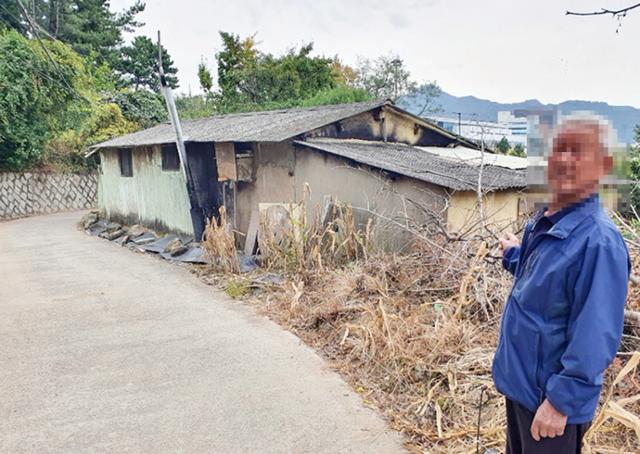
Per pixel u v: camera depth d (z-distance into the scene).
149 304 5.64
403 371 3.34
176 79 33.84
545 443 1.60
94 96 19.20
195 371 3.72
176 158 9.98
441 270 4.64
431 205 6.24
